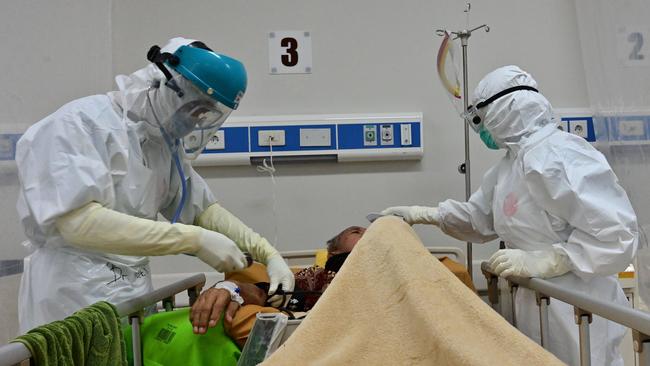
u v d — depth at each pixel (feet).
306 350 3.17
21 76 5.93
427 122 8.11
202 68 4.69
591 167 5.14
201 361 4.28
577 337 5.24
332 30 8.11
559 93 8.21
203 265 7.93
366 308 3.36
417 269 3.41
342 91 8.12
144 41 8.06
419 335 3.15
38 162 4.48
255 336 4.04
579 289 5.35
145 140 5.31
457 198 8.07
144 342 4.35
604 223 4.84
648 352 3.31
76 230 4.41
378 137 7.93
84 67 6.27
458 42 7.80
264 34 8.09
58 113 4.69
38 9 6.03
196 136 5.43
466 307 3.21
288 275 5.77
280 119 7.88
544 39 8.22
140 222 4.56
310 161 8.00
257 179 8.04
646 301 7.09
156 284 7.86
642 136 7.38
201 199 6.30
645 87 7.34
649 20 7.29
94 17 6.35
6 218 5.90
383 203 8.07
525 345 2.94
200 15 8.07
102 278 4.84
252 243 6.23
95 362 3.36
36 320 4.80
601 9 7.73
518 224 5.69
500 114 5.86
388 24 8.14
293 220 8.05
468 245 7.22
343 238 6.76
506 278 5.37
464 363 2.79
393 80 8.14
